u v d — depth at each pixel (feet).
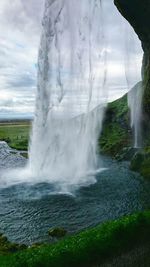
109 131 399.03
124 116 403.13
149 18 217.77
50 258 85.10
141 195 174.50
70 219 141.69
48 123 267.80
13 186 196.13
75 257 86.74
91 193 179.83
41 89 264.93
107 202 163.63
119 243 93.97
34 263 83.56
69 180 210.79
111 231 96.17
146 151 262.88
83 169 244.83
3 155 339.98
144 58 290.97
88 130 309.83
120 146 339.98
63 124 274.57
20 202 165.48
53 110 271.49
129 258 90.27
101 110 410.72
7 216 146.61
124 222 100.07
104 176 221.87
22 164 279.28
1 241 119.24
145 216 103.19
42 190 186.70
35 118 267.59
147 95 269.23
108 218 141.49
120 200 166.40
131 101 373.20
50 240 120.47
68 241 94.38
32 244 116.37
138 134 333.83
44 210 153.58
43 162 251.39
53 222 138.72
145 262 88.84
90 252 89.20
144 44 261.65
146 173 220.64
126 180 208.95
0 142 463.42
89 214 147.13
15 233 128.47
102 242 92.27
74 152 270.87
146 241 97.81
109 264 88.12
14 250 112.47
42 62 260.62
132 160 250.78
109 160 294.05
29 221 140.56
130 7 218.79
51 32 253.85
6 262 85.71
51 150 258.37
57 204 161.58
